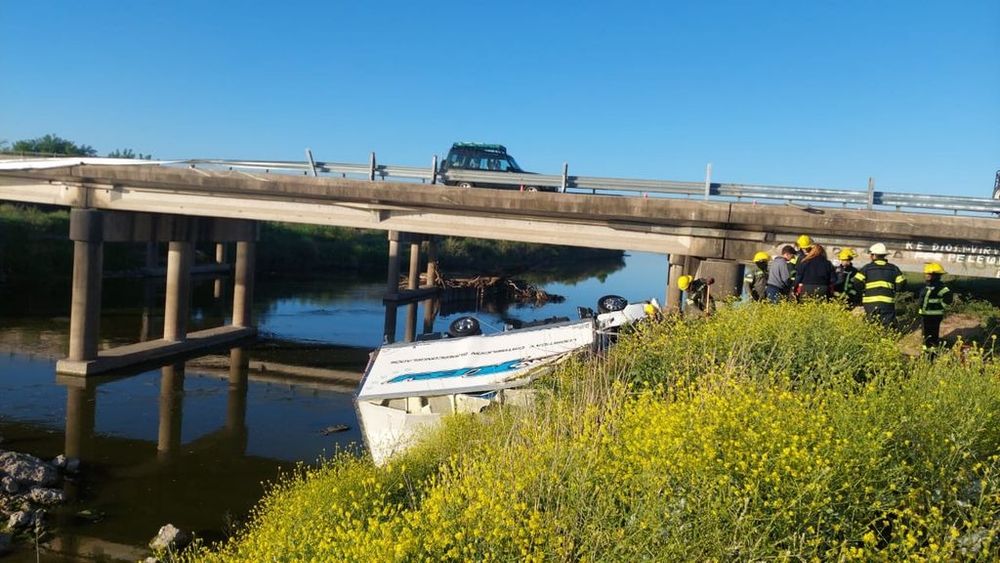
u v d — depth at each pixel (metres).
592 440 6.55
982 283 29.58
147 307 40.81
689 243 19.59
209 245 68.06
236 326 34.62
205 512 15.23
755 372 8.48
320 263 69.75
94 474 17.09
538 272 86.25
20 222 50.22
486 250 84.75
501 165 27.02
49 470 16.38
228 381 26.67
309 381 27.27
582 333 13.05
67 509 14.97
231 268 62.41
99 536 13.81
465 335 15.11
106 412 21.94
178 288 30.05
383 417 13.01
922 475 5.68
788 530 4.98
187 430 20.75
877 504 5.12
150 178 25.31
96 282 26.17
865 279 13.07
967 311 21.39
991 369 7.71
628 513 5.54
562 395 9.86
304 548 7.23
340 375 28.52
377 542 5.64
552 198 20.67
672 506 5.24
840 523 5.00
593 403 8.17
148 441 19.64
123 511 15.09
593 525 5.17
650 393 8.01
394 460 9.98
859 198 17.83
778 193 18.45
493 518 5.45
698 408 6.49
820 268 12.77
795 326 9.96
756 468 5.38
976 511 5.00
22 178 26.89
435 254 60.56
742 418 6.12
